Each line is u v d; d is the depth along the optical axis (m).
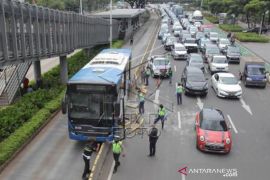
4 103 26.61
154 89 32.22
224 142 18.84
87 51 48.19
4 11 19.84
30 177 16.17
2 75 30.86
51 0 74.94
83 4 100.31
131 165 17.67
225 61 39.25
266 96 31.38
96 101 18.14
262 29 72.62
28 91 28.77
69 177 16.28
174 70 40.47
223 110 26.88
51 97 26.66
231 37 61.47
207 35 62.31
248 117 25.44
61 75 31.89
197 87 30.00
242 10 73.19
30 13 23.47
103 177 16.42
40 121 21.78
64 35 30.62
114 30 60.41
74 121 18.41
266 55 48.81
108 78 18.73
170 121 24.05
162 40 61.53
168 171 17.09
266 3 63.03
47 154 18.55
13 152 18.00
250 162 18.30
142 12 87.94
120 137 19.34
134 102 27.11
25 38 23.14
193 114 25.62
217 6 91.75
